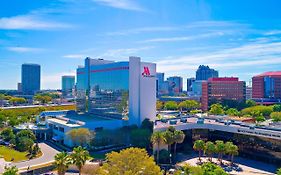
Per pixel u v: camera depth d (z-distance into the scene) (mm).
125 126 174000
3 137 164500
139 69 187875
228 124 158500
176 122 165000
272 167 128125
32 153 140000
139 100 188250
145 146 144375
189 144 159625
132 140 150000
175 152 142375
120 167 69875
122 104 187500
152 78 195000
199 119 177625
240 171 121562
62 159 87188
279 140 131750
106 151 144750
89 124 170250
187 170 80688
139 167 69750
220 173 73312
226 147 129500
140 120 188375
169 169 119688
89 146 149500
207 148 130750
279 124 174500
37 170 109375
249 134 143125
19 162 123875
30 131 164750
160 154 131625
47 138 185250
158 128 148000
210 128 159375
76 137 148250
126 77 184000
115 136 156750
